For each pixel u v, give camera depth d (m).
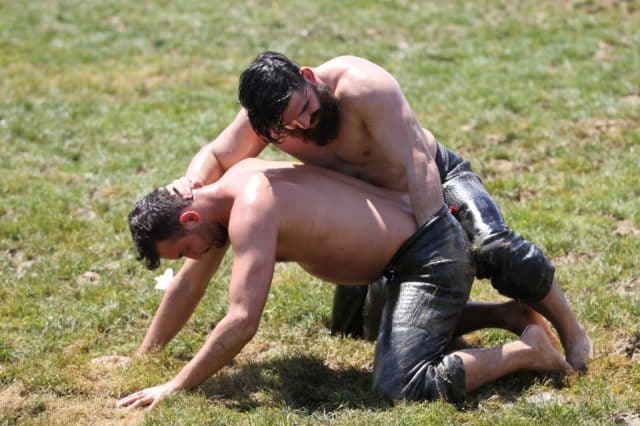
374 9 35.44
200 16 35.19
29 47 31.89
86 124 24.14
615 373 11.43
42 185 19.69
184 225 10.79
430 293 10.86
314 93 10.73
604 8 34.19
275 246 10.62
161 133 23.38
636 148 20.84
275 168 11.20
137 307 14.02
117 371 11.74
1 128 23.67
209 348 10.55
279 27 33.66
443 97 25.23
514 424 10.02
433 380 10.49
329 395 11.06
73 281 15.20
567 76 26.73
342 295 12.78
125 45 32.06
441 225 11.05
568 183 18.95
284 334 13.09
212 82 27.94
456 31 32.53
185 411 10.26
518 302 12.12
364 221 10.98
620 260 14.99
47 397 11.08
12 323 13.50
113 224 17.47
